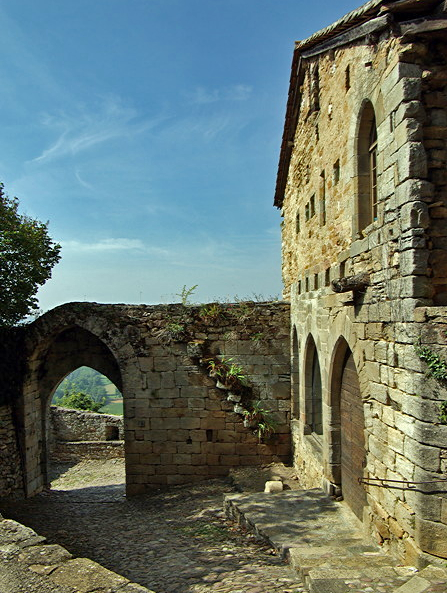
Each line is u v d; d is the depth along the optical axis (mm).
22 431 13523
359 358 7027
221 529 8836
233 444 13297
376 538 6434
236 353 13547
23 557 5016
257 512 8508
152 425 13359
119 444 18969
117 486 15227
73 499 13422
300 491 9484
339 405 8859
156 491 13188
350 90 7395
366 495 7027
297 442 12406
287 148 13609
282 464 13227
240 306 13648
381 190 6176
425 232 5348
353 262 7355
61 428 19531
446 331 5004
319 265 9664
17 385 13547
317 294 9820
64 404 29906
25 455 13562
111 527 10078
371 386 6574
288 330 13555
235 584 5762
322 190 9633
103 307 13555
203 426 13344
